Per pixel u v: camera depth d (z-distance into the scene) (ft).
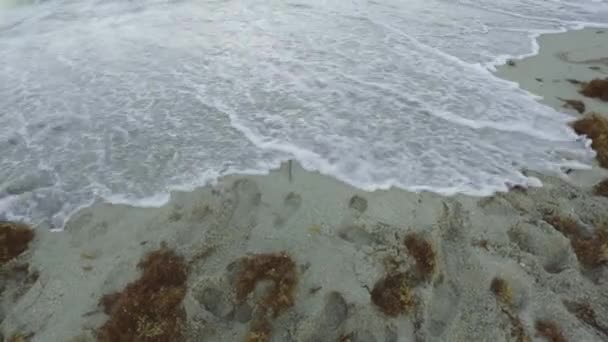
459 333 16.38
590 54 33.12
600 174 22.09
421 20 38.81
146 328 16.46
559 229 19.57
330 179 21.61
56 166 23.11
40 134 25.25
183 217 20.17
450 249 18.80
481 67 31.37
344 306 16.94
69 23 37.76
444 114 26.32
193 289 17.53
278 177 21.81
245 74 30.25
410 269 17.87
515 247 18.84
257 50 33.19
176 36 35.29
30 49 33.60
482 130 25.12
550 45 34.65
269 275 17.67
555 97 28.02
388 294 17.12
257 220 19.85
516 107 27.07
